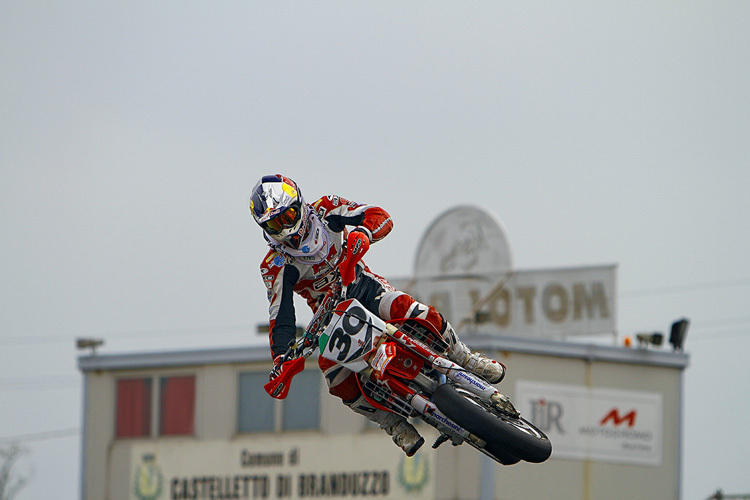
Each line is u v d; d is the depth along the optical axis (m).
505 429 23.36
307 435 91.44
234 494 92.81
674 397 94.94
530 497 87.62
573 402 90.44
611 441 92.06
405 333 24.34
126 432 96.19
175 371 95.44
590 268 95.00
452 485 86.31
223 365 94.12
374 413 25.20
